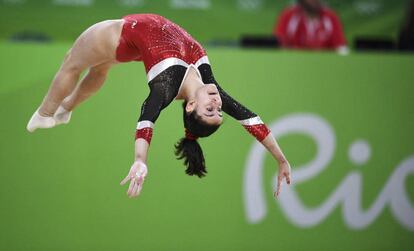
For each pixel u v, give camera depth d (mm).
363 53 14367
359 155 14258
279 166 10133
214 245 13688
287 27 17609
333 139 14180
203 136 9992
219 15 19859
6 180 13078
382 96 14375
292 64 14062
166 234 13555
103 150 13398
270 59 13969
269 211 13914
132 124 13477
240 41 15531
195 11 19750
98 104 13398
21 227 13117
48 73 13203
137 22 10078
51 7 18938
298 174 14008
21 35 16047
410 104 14469
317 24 17578
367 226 14234
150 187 13539
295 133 14016
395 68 14445
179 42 9922
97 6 19172
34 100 13156
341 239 14125
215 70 13711
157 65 9648
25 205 13133
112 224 13391
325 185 14125
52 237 13188
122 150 13445
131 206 13469
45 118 10641
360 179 14258
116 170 13422
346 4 20578
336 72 14227
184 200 13641
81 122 13344
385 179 14336
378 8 20656
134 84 13500
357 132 14266
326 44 17703
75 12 19047
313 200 14070
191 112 9703
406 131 14445
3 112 13078
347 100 14250
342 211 14172
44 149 13227
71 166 13297
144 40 9898
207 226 13688
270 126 13859
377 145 14344
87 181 13336
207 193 13711
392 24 20641
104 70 10781
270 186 13953
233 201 13781
